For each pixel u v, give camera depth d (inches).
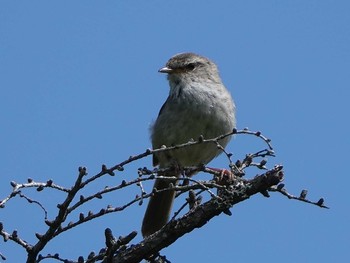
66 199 306.2
